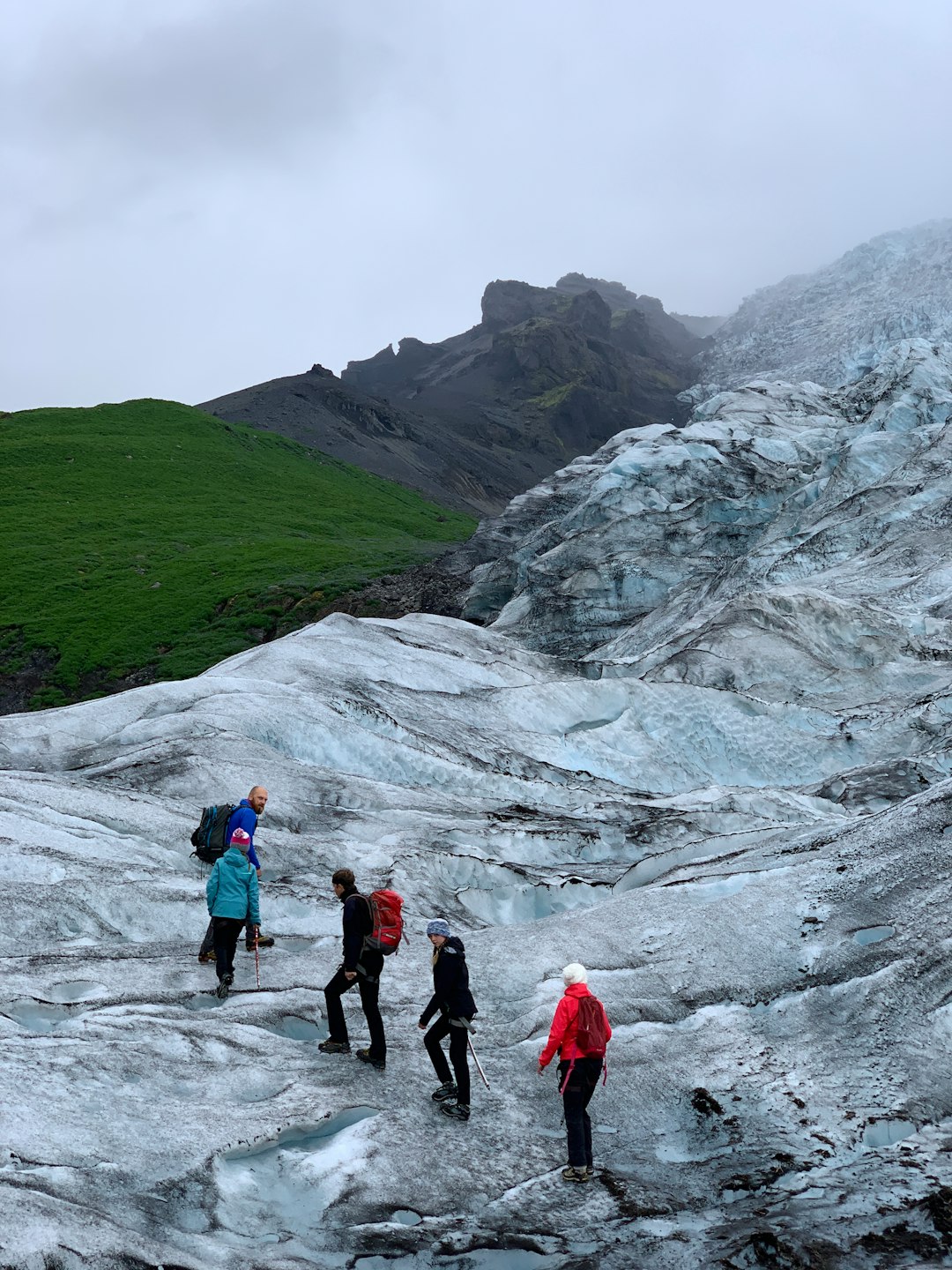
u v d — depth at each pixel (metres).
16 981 10.78
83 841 15.44
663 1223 8.13
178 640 88.88
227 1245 7.35
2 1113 8.00
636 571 57.38
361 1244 7.64
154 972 11.59
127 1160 7.90
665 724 30.58
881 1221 8.07
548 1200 8.38
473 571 89.56
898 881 13.47
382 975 12.38
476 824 19.98
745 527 59.72
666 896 14.39
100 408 166.62
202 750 21.08
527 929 13.84
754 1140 9.34
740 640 35.97
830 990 11.73
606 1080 10.19
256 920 11.61
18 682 85.00
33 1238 6.52
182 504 132.38
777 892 13.88
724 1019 11.39
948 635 36.44
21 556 109.75
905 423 61.72
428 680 30.83
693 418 86.00
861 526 47.66
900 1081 10.18
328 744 23.61
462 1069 9.41
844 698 33.62
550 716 30.19
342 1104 9.20
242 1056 9.88
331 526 130.75
